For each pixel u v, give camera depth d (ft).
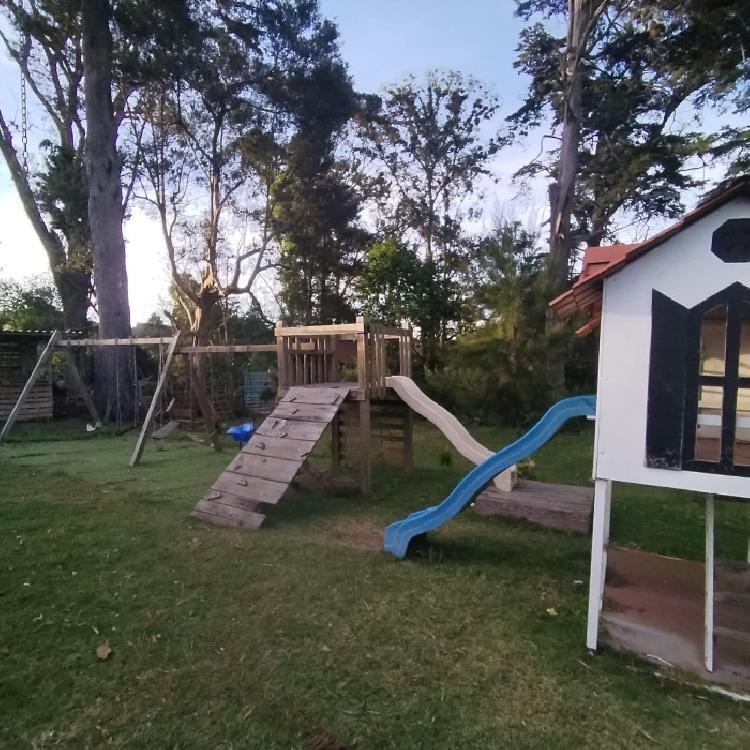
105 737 7.93
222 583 13.14
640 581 13.25
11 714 8.39
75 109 65.87
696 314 8.75
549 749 7.77
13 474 25.57
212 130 61.00
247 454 19.85
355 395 21.68
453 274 64.03
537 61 56.75
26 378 47.65
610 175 63.16
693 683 9.27
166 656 9.97
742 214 8.39
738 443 9.47
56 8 53.67
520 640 10.62
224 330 69.21
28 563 14.25
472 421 42.55
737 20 41.11
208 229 65.98
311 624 11.18
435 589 12.94
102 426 42.37
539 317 39.32
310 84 59.72
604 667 9.73
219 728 8.11
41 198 59.57
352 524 18.12
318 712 8.46
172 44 51.78
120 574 13.64
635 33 49.16
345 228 71.77
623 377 9.27
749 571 13.71
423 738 7.94
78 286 61.93
